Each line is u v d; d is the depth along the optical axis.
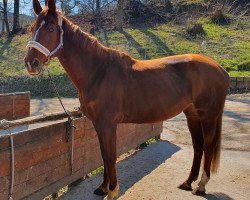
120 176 4.80
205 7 24.39
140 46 18.42
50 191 3.81
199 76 4.02
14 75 16.88
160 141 6.89
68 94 15.38
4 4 26.77
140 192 4.23
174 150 6.22
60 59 3.56
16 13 26.22
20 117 6.66
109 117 3.51
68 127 4.00
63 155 3.99
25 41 22.38
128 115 3.68
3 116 6.28
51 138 3.74
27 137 3.37
